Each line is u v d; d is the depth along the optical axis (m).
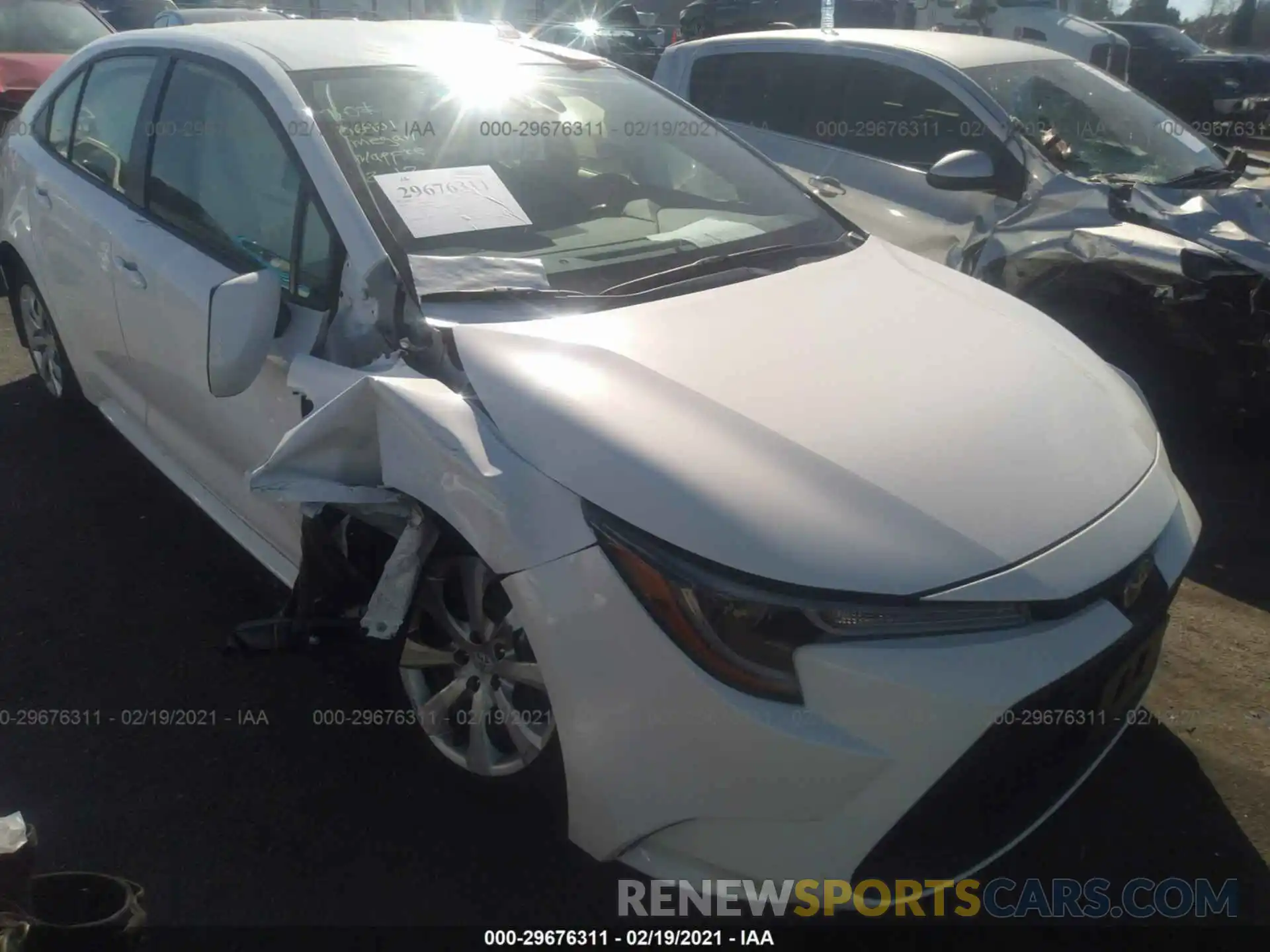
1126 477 2.59
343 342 2.84
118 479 4.46
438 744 2.79
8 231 4.64
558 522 2.29
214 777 2.94
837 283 3.15
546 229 3.18
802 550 2.16
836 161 5.84
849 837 2.13
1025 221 4.96
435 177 3.12
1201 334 4.40
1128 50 13.23
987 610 2.18
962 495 2.32
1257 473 4.76
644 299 2.91
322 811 2.83
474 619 2.62
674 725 2.17
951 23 14.61
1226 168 5.29
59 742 3.04
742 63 6.44
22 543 3.99
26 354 5.87
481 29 4.05
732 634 2.13
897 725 2.09
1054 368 2.90
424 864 2.69
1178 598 3.90
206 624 3.56
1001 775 2.20
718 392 2.47
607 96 3.79
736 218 3.53
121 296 3.73
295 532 3.14
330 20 3.93
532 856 2.71
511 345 2.61
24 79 8.88
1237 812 2.90
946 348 2.84
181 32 3.81
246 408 3.19
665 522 2.20
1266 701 3.34
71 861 2.66
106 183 3.99
